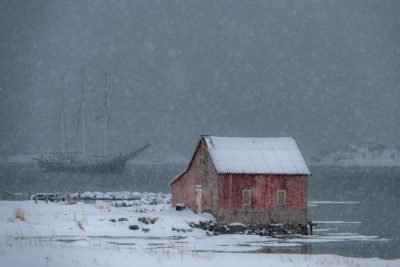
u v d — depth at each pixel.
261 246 88.56
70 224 97.19
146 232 97.06
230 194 109.00
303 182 112.44
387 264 61.22
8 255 54.94
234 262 58.50
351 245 95.44
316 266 57.25
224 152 113.50
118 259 56.09
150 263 54.78
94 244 73.12
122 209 133.25
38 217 103.94
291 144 119.81
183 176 123.44
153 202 165.50
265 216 110.06
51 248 61.53
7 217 103.00
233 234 103.88
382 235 112.81
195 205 117.19
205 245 85.88
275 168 111.69
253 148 116.75
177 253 65.12
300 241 98.38
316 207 197.00
